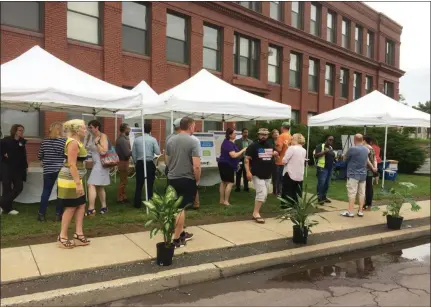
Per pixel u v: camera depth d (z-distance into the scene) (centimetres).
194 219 750
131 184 1126
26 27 1279
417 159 1788
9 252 527
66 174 543
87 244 568
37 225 645
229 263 526
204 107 841
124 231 644
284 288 484
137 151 793
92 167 740
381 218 830
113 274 473
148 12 1616
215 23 1861
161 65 1641
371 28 3017
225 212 796
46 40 1303
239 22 1978
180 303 434
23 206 793
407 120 1152
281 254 572
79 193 543
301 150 791
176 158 568
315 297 458
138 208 797
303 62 2409
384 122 1118
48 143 675
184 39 1766
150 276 468
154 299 444
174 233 573
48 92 607
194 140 568
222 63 1906
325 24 2550
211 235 647
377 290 484
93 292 428
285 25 2220
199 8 1780
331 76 2698
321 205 938
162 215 500
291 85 2380
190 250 568
